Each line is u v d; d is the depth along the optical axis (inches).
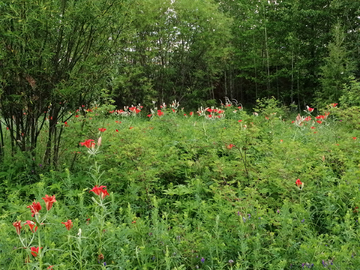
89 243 103.4
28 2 157.4
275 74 753.6
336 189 145.7
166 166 170.1
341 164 181.9
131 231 107.1
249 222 110.0
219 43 724.0
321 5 762.2
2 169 177.9
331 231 124.6
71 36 183.6
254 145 203.5
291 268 100.1
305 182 149.0
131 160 161.3
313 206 143.6
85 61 184.9
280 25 743.7
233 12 926.4
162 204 148.3
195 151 197.8
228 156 207.6
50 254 95.1
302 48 748.6
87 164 179.2
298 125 264.2
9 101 174.6
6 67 165.0
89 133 182.5
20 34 163.0
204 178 170.6
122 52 222.8
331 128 277.7
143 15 544.4
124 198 145.4
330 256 97.6
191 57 701.9
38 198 131.3
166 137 231.5
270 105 278.7
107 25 191.5
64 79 188.1
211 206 132.1
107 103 214.8
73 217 129.6
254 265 97.1
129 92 609.3
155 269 96.2
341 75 605.9
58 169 186.2
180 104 711.7
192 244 101.0
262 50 816.9
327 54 741.3
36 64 176.2
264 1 765.9
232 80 944.9
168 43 658.2
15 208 122.1
